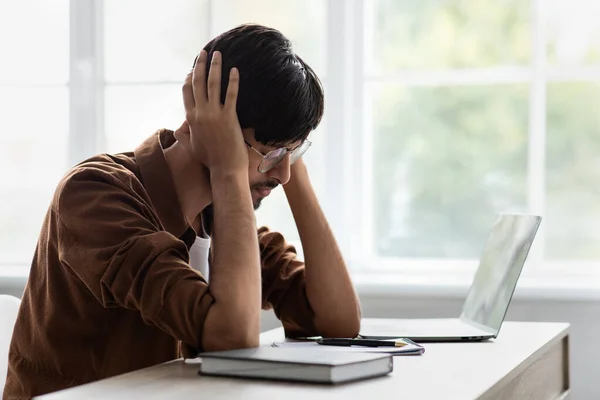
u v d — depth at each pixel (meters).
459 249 3.07
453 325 2.06
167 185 1.68
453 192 3.08
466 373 1.39
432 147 3.08
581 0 2.94
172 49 3.03
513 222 2.06
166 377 1.32
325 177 2.94
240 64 1.63
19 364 1.70
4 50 3.12
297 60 1.67
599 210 2.95
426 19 3.08
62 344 1.64
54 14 3.09
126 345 1.63
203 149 1.65
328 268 1.96
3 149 3.12
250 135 1.64
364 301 2.78
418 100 3.08
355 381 1.29
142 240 1.49
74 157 3.05
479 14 3.05
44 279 1.67
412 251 3.09
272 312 2.82
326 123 2.94
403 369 1.43
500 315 1.88
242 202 1.59
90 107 3.04
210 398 1.16
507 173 3.04
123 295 1.49
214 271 1.52
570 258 2.97
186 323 1.46
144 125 3.05
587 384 2.67
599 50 2.94
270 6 2.99
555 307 2.69
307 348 1.51
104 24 3.05
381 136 3.09
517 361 1.53
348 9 2.96
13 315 2.01
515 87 3.03
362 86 3.01
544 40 2.96
